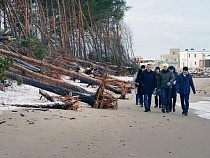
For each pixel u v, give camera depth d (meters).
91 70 34.59
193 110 16.05
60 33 44.47
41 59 26.62
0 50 21.14
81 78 24.48
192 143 8.55
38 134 8.82
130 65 63.31
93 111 13.88
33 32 34.06
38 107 13.31
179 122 12.01
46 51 29.92
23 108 12.77
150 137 9.15
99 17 60.00
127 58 68.94
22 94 17.80
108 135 9.17
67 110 13.44
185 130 10.42
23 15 32.97
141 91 15.67
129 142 8.44
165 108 14.90
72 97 14.25
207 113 14.87
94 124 10.77
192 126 11.20
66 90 16.55
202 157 7.20
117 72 53.97
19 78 16.59
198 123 11.88
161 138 9.07
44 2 47.69
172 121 12.21
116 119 12.06
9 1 30.09
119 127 10.49
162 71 14.96
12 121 10.25
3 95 16.78
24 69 18.08
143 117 12.99
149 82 15.11
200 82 47.31
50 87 16.80
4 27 30.33
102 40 60.19
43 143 7.91
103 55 58.72
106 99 15.74
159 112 14.89
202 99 22.45
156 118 12.88
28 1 34.91
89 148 7.64
